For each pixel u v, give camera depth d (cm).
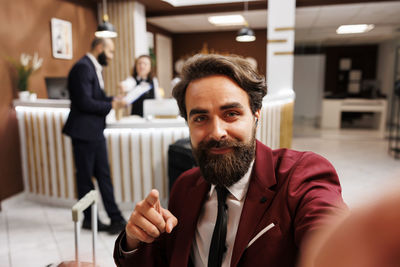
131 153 338
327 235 16
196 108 63
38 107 355
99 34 453
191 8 709
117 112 332
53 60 496
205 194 77
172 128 332
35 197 383
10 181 374
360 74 1239
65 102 345
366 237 13
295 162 69
